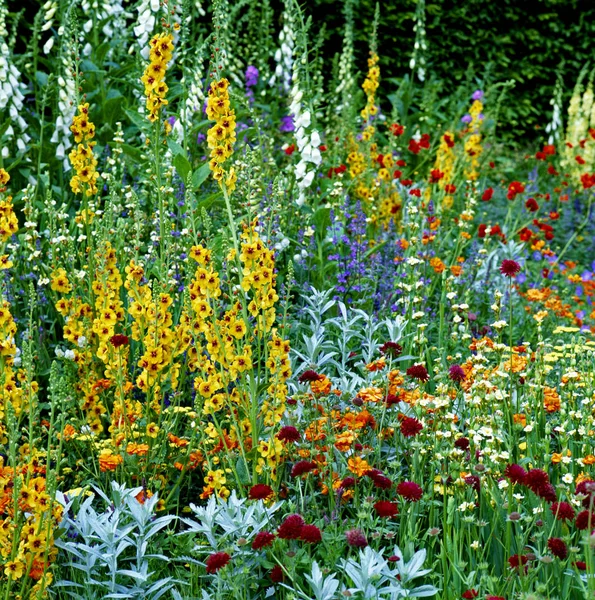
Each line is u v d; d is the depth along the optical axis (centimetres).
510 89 1115
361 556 257
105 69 661
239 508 285
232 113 321
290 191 523
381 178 613
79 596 271
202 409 330
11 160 557
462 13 1055
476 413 338
